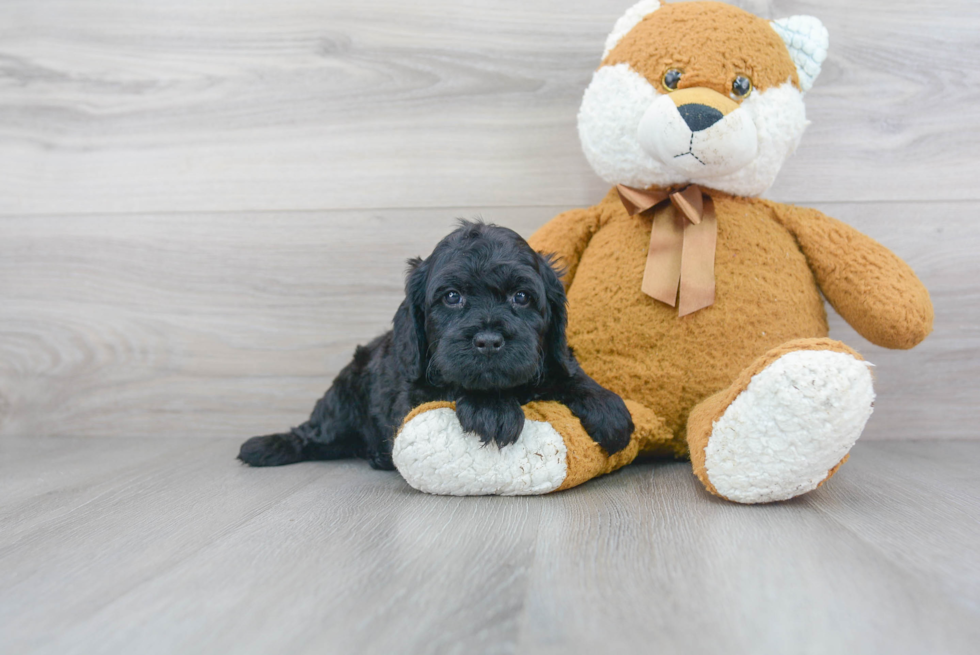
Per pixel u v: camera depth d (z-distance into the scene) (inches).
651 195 73.8
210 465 78.9
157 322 96.9
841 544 46.9
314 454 80.8
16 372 98.9
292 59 94.3
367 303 94.7
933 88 87.7
